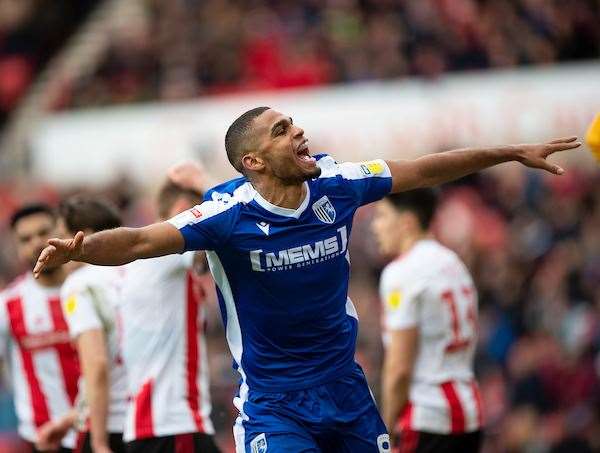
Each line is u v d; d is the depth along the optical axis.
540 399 35.44
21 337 21.06
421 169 16.00
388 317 19.72
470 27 50.72
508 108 45.72
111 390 18.73
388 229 20.16
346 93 47.09
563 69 45.97
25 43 61.94
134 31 58.06
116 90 54.97
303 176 15.02
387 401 19.66
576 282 38.84
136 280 17.92
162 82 54.34
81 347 18.19
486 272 40.62
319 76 50.91
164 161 47.91
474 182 45.62
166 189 18.56
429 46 50.38
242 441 15.71
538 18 51.06
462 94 45.91
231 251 15.09
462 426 19.66
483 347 37.88
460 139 45.75
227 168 47.25
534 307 38.91
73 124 49.62
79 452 18.94
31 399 21.14
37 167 50.00
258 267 15.12
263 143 15.01
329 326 15.52
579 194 44.19
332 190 15.47
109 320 18.44
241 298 15.42
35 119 58.69
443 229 43.50
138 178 48.19
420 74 49.25
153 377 17.69
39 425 21.08
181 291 17.91
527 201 44.84
